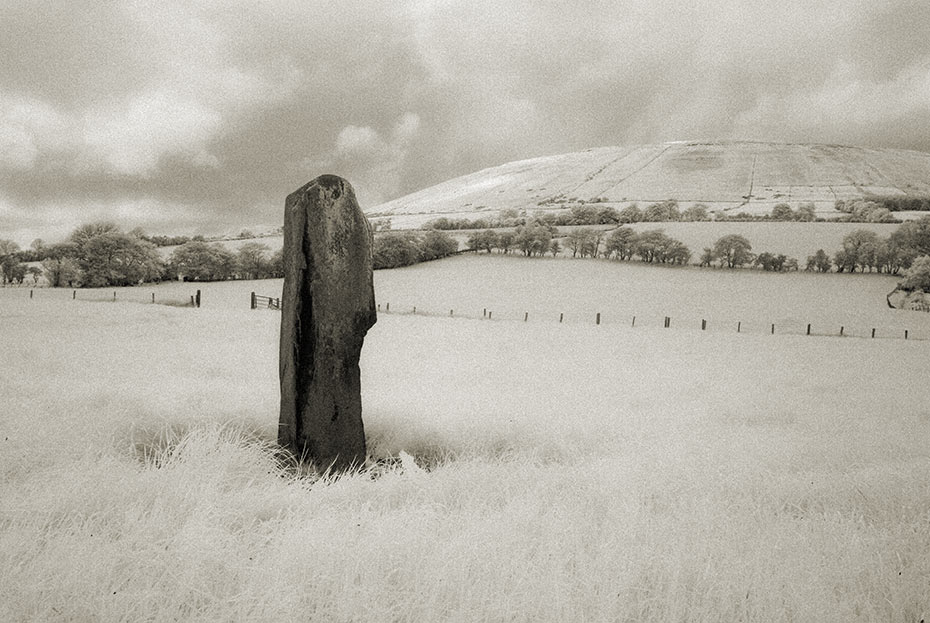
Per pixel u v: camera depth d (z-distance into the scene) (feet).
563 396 33.37
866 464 19.10
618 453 19.83
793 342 94.79
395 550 9.40
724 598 8.23
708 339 94.17
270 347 50.44
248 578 8.50
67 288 216.33
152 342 50.42
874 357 73.36
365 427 21.25
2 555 8.55
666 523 11.55
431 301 204.95
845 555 10.19
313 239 16.93
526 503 12.41
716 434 23.12
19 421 16.78
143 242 240.32
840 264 278.05
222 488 13.09
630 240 314.35
